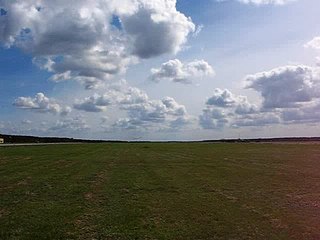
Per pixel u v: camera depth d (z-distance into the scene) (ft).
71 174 123.95
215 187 90.89
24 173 128.16
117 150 300.40
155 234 50.34
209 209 65.05
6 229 52.85
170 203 71.00
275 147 336.49
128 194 81.92
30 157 211.20
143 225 54.90
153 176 115.24
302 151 260.62
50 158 202.80
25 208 67.36
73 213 63.05
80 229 52.90
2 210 65.87
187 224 55.16
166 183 98.68
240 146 377.09
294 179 105.81
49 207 68.23
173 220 57.62
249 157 200.23
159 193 82.84
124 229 52.85
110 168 143.64
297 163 160.45
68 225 55.01
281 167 141.90
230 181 102.01
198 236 49.24
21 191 87.45
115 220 57.93
